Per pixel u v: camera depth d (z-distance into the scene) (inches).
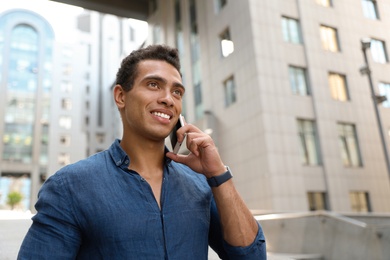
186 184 53.4
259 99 645.9
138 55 54.8
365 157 713.0
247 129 674.2
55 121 2151.8
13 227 183.8
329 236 283.1
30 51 2269.9
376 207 682.8
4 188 1995.6
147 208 46.3
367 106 756.0
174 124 54.3
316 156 672.4
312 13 765.3
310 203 633.0
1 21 2271.2
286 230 326.6
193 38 919.7
